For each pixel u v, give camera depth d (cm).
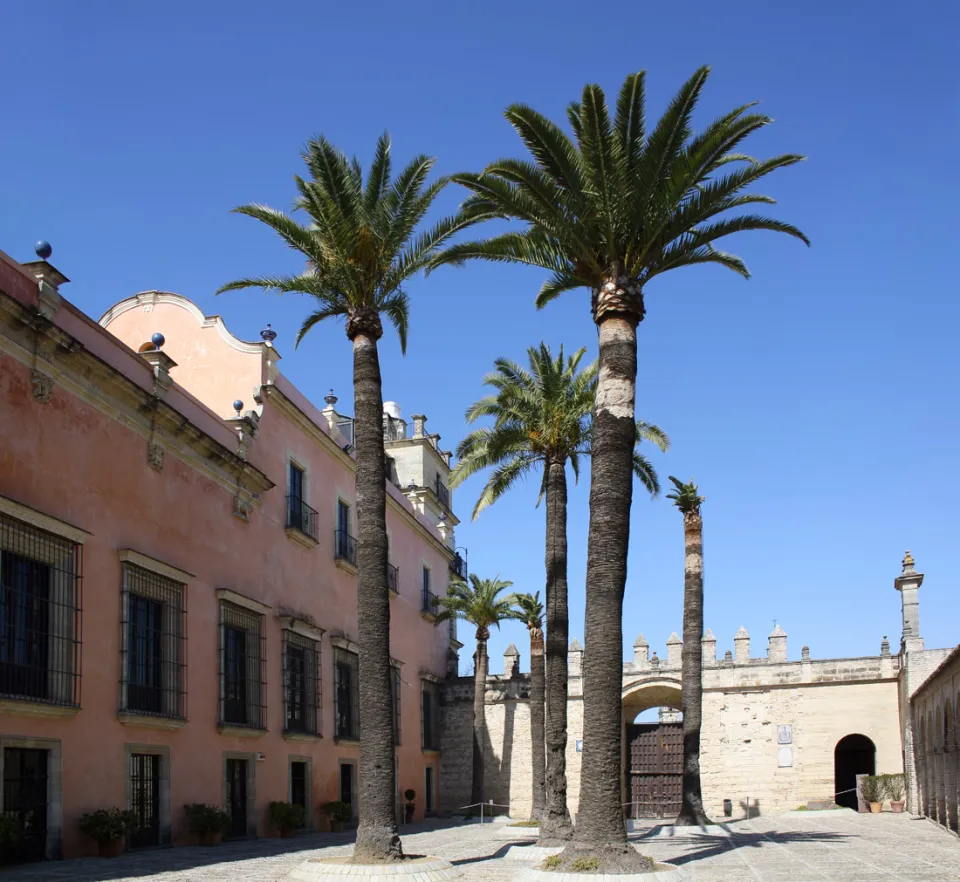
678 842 2652
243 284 2186
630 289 1753
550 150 1730
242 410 2952
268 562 2994
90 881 1545
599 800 1566
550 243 1875
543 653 3291
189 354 3130
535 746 3238
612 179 1719
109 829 1945
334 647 3459
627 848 1547
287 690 3009
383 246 2008
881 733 4381
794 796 4416
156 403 2336
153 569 2288
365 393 1958
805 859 2077
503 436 2750
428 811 4588
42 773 1873
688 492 3809
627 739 4906
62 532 1966
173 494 2455
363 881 1616
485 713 4784
